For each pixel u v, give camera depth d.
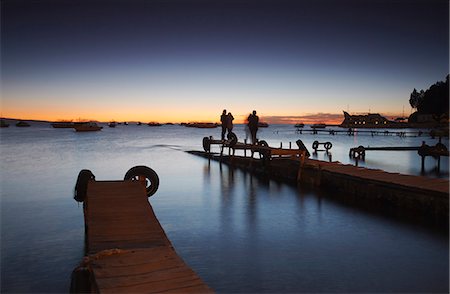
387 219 10.60
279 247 8.29
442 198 10.41
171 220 10.63
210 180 18.11
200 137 67.19
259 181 17.77
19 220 10.64
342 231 9.52
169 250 5.51
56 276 6.75
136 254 5.34
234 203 12.91
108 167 22.69
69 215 11.23
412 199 11.39
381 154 33.56
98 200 8.10
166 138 62.84
